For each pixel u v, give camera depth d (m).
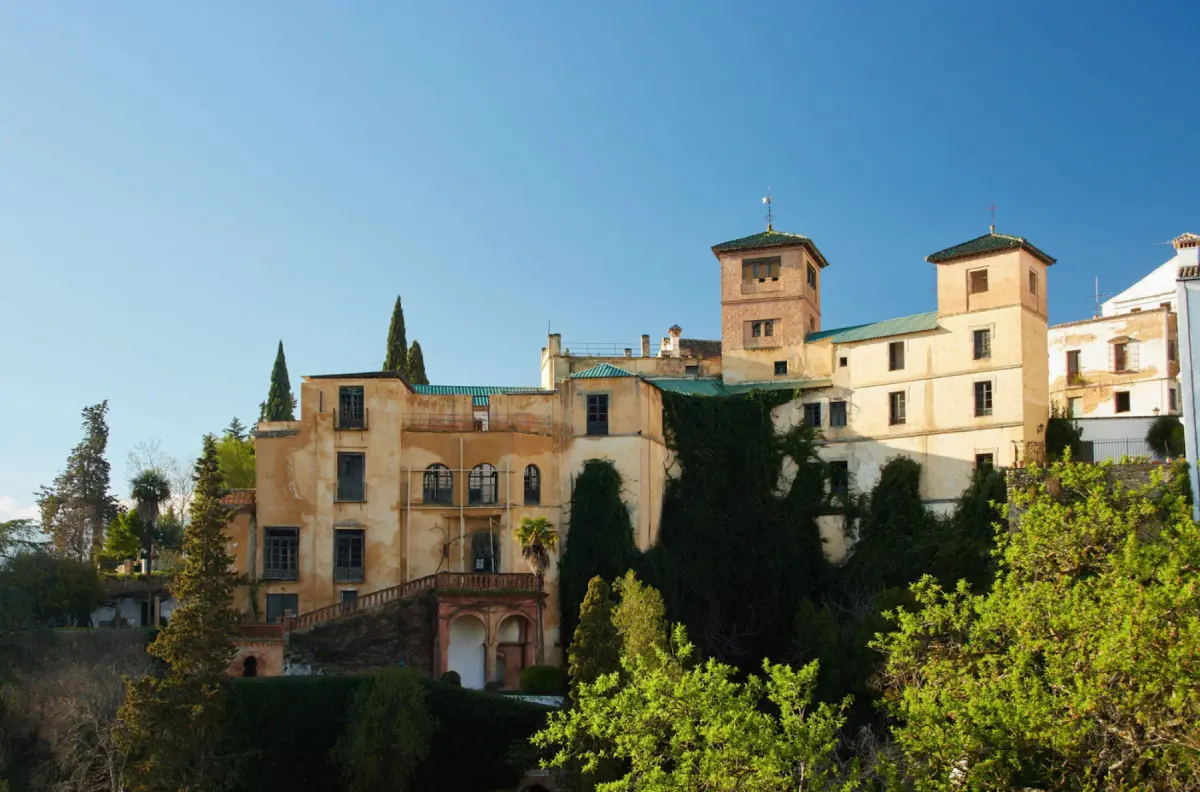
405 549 72.69
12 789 53.28
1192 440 52.19
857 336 82.94
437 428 76.00
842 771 37.00
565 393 75.88
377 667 64.00
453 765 57.00
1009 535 39.91
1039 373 78.00
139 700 51.81
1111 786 29.20
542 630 67.38
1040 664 35.88
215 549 55.28
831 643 63.75
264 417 104.19
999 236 78.88
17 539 67.75
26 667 57.28
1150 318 85.50
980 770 29.72
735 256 89.00
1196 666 28.84
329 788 56.12
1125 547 33.81
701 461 79.88
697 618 75.00
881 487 79.12
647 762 30.91
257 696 56.44
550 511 73.75
